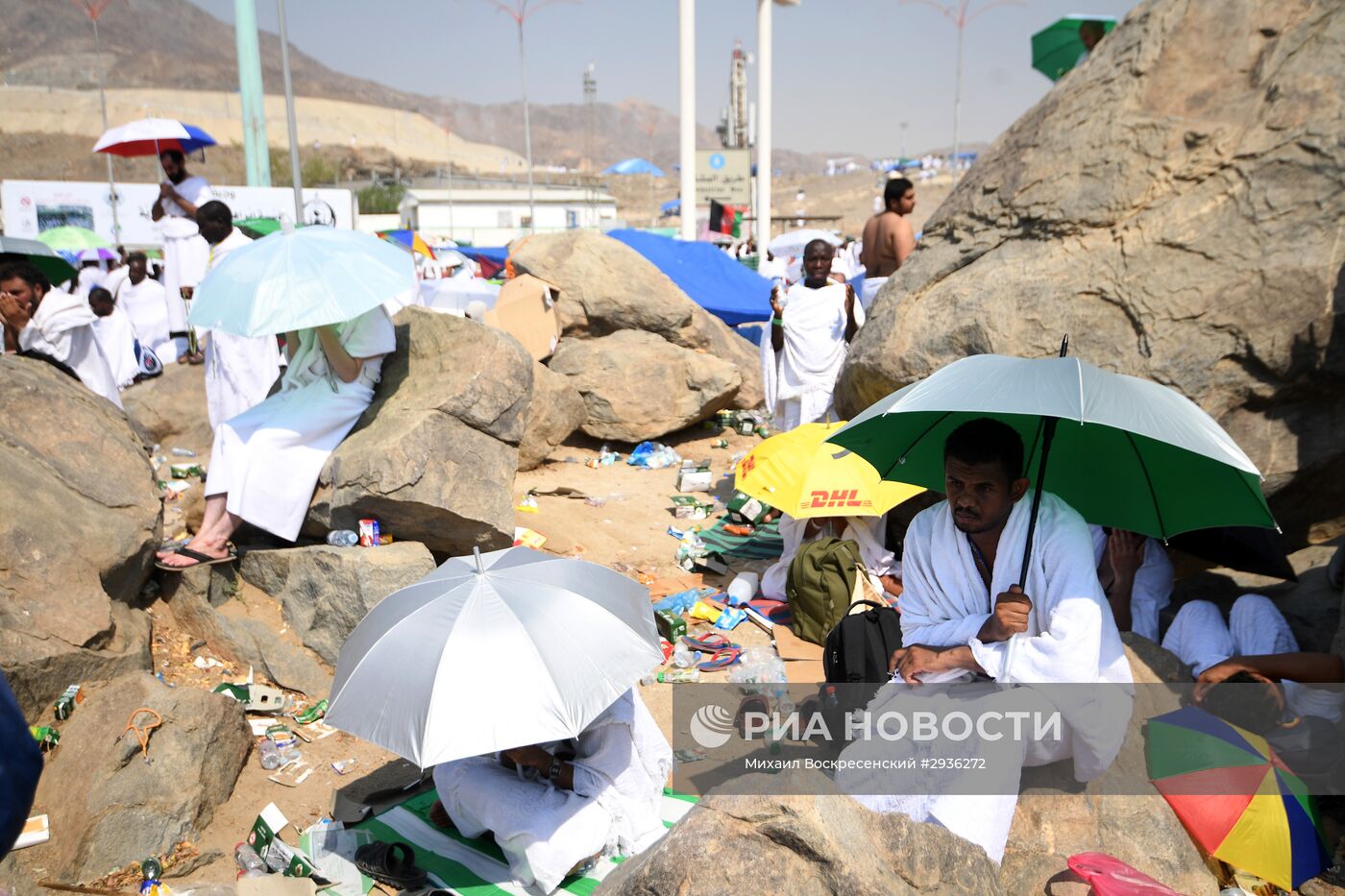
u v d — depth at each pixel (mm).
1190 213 5434
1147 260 5457
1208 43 5781
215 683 5211
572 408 10156
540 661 3445
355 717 3461
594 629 3613
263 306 5520
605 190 66938
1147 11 6055
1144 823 3199
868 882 2303
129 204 23203
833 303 8242
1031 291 5727
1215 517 3107
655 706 5145
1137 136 5719
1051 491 3371
